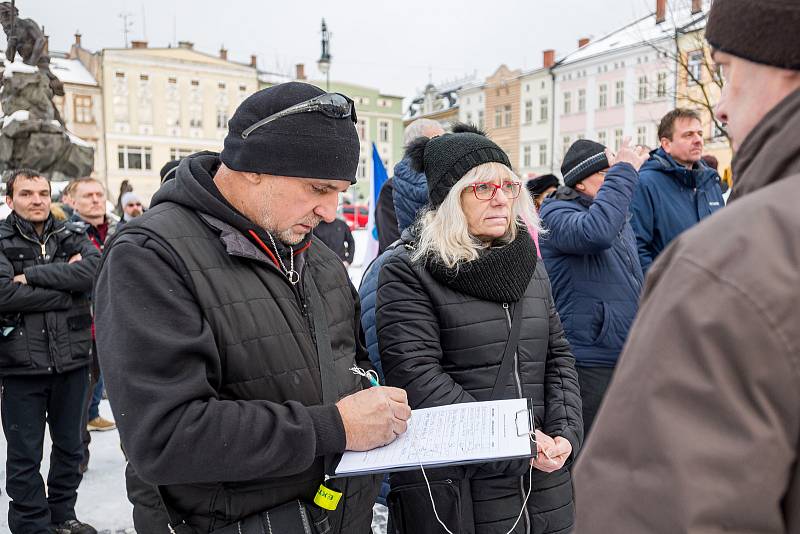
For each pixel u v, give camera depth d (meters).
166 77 39.59
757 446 0.63
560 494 1.95
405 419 1.46
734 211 0.71
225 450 1.21
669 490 0.65
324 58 22.42
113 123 38.25
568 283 2.81
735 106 0.84
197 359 1.26
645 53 28.66
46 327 2.95
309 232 1.54
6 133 9.58
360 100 47.81
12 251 3.02
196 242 1.35
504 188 1.97
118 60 38.03
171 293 1.27
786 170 0.75
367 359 1.78
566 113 34.28
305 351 1.43
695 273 0.69
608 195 2.67
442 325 1.92
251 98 1.41
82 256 3.21
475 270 1.89
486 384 1.89
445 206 1.94
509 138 38.69
